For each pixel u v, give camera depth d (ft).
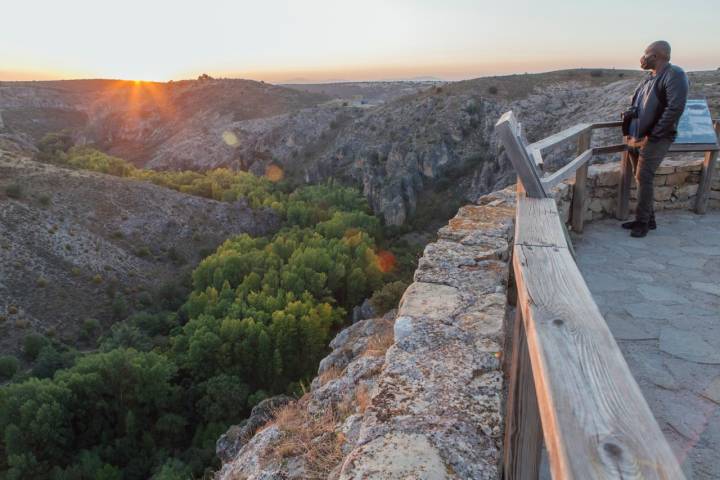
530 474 5.84
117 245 174.81
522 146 8.84
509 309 12.21
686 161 19.85
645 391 8.44
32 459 75.10
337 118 357.00
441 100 287.07
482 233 12.55
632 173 17.31
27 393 82.53
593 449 2.74
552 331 4.07
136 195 200.64
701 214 18.61
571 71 302.04
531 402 5.67
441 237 12.57
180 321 134.21
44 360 110.63
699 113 17.22
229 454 18.63
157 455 79.66
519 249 6.30
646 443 2.74
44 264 152.35
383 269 168.66
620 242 15.83
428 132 269.64
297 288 129.18
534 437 5.72
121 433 86.74
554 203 8.39
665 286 12.48
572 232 17.04
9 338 126.31
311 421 11.53
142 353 93.40
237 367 98.43
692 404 8.04
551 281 5.20
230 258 143.54
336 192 261.85
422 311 8.79
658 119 14.75
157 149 422.41
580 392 3.24
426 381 6.93
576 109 243.40
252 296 119.96
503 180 229.66
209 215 209.97
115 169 251.39
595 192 18.21
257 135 364.58
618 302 11.75
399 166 262.67
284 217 229.66
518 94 274.16
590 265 14.07
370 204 266.77
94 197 190.49
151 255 178.19
